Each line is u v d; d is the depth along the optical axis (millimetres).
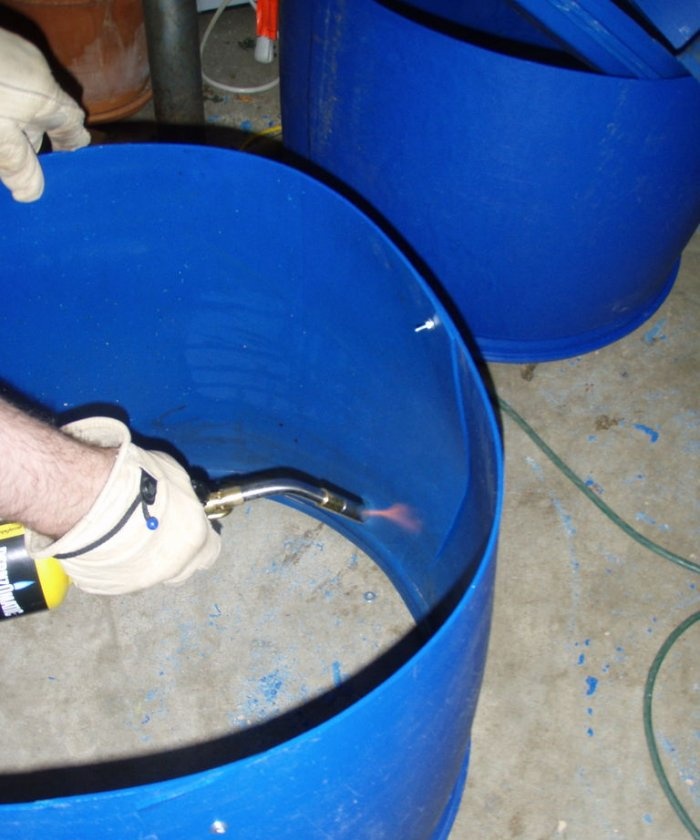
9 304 911
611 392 1269
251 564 1104
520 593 1073
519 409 1247
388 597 1083
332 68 1014
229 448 1190
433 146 990
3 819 478
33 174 789
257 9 1546
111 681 1013
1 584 787
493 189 1010
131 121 1545
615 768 953
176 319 1009
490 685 1005
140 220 887
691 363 1304
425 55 911
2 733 975
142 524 650
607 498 1160
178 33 1247
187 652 1037
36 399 1032
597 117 917
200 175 845
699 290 1397
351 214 766
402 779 624
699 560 1106
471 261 1124
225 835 544
